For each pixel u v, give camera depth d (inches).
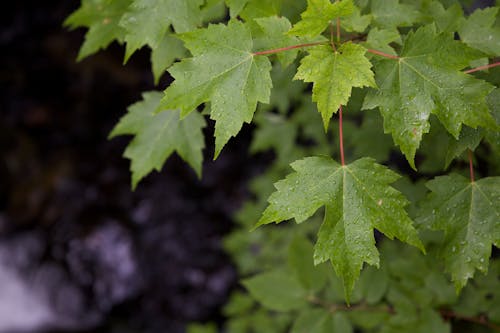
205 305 91.4
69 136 104.3
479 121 25.8
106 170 102.0
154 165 31.9
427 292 33.5
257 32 27.1
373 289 34.2
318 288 34.2
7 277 95.0
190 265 94.2
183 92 26.0
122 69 106.5
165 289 93.4
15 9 108.8
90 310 94.3
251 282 34.4
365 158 26.5
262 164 99.3
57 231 98.0
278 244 51.9
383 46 26.7
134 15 27.8
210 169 100.0
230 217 96.7
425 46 26.2
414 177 45.8
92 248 96.7
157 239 96.5
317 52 25.6
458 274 27.8
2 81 105.3
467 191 28.0
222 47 26.2
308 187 26.4
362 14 28.1
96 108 105.9
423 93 26.1
